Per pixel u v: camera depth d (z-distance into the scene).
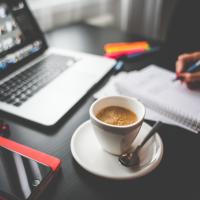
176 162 0.43
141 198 0.37
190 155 0.45
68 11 1.14
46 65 0.71
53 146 0.46
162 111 0.55
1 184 0.36
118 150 0.42
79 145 0.44
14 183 0.36
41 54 0.77
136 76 0.68
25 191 0.35
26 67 0.70
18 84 0.62
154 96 0.59
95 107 0.44
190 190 0.38
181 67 0.69
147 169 0.39
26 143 0.47
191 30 1.00
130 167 0.40
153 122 0.52
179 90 0.62
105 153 0.43
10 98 0.57
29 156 0.42
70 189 0.38
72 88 0.61
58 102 0.56
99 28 1.02
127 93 0.61
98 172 0.38
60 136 0.49
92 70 0.69
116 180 0.40
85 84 0.63
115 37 0.94
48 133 0.49
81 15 1.23
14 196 0.34
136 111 0.44
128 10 1.38
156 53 0.83
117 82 0.64
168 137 0.49
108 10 1.38
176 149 0.46
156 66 0.74
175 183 0.39
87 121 0.50
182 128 0.51
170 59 0.79
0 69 0.65
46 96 0.57
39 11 1.01
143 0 1.34
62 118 0.52
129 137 0.40
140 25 1.43
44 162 0.40
